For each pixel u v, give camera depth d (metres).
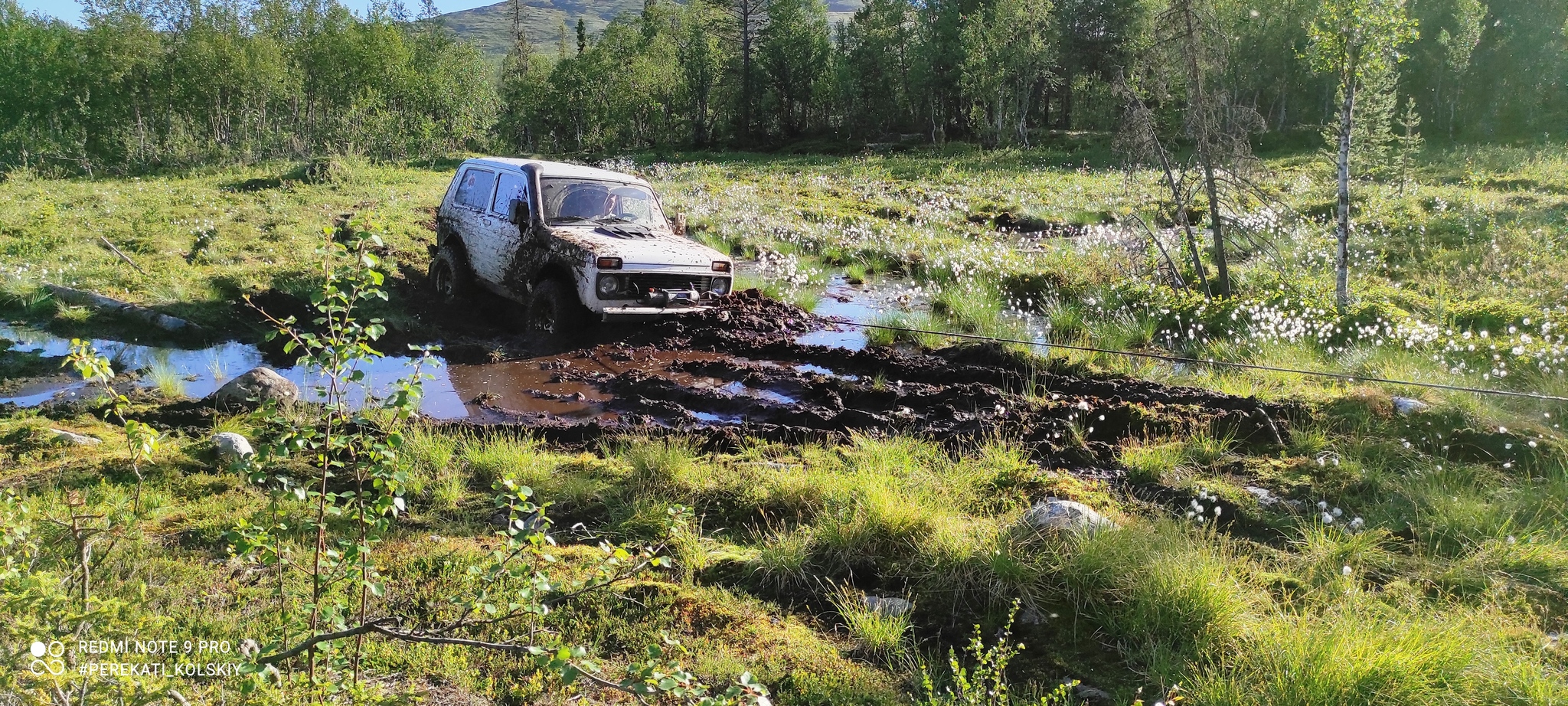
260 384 7.12
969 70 52.31
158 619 3.12
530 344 9.78
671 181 30.16
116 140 33.28
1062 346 9.21
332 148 31.36
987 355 9.38
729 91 63.41
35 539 3.47
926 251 15.81
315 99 48.62
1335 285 11.99
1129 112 12.40
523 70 74.81
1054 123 68.00
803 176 32.09
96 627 2.71
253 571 4.39
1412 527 5.20
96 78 43.69
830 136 64.12
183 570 4.36
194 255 12.50
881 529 4.94
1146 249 13.06
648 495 5.55
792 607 4.42
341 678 2.93
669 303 9.84
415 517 5.20
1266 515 5.47
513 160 10.97
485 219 10.80
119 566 4.30
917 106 60.56
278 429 6.41
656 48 64.38
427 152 33.38
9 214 14.80
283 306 10.22
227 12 48.31
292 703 2.71
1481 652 3.78
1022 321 11.71
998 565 4.52
